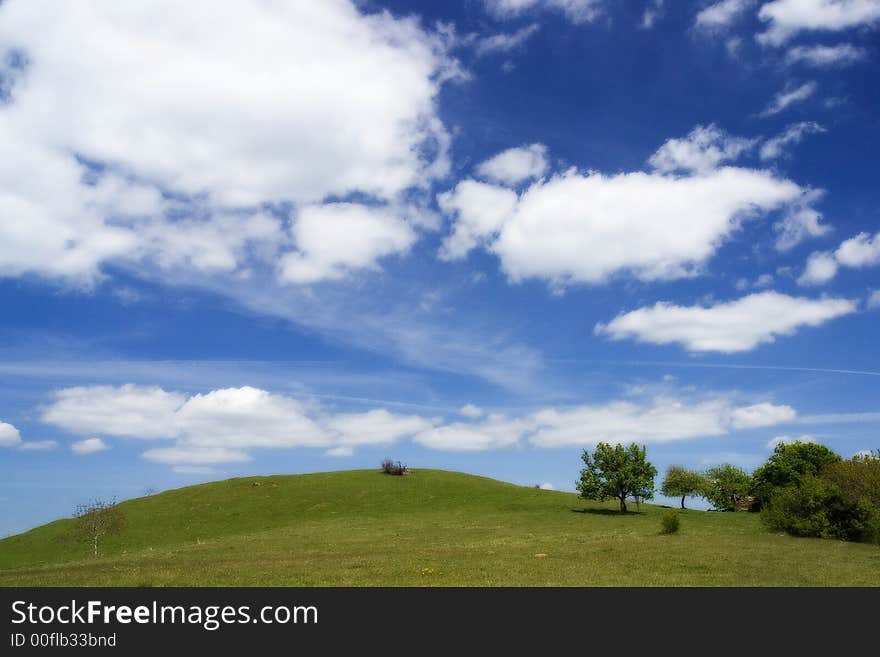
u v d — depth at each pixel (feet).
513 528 236.22
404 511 322.34
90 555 263.08
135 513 336.90
